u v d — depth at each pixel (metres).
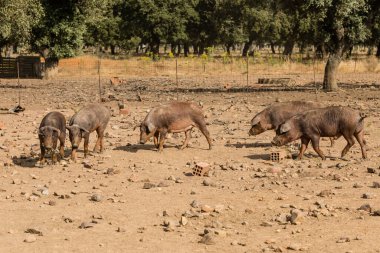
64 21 65.56
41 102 43.19
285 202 15.82
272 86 55.75
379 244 12.26
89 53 125.06
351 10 46.66
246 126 30.47
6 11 47.69
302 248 11.98
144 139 22.95
